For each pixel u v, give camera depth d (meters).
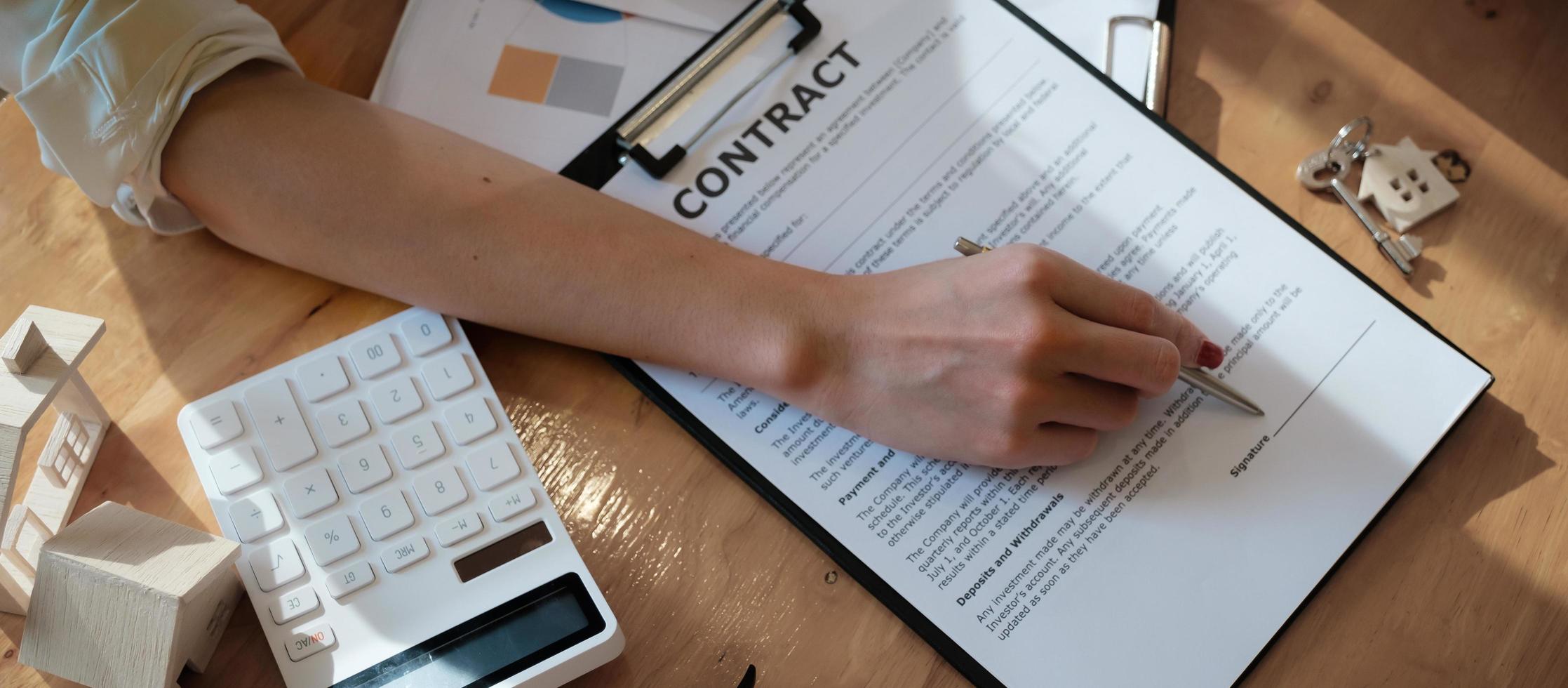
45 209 0.56
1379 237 0.55
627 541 0.49
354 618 0.46
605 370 0.53
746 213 0.57
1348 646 0.46
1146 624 0.47
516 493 0.49
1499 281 0.54
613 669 0.47
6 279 0.55
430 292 0.52
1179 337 0.51
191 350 0.53
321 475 0.49
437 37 0.62
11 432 0.42
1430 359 0.52
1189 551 0.48
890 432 0.51
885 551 0.49
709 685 0.46
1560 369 0.52
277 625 0.46
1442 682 0.46
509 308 0.52
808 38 0.61
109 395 0.52
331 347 0.52
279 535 0.48
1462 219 0.55
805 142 0.58
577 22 0.62
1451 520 0.49
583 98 0.60
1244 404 0.51
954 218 0.56
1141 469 0.50
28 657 0.42
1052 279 0.50
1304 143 0.58
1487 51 0.59
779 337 0.51
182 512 0.49
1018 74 0.59
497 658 0.45
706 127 0.59
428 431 0.50
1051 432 0.50
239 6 0.54
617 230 0.53
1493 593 0.47
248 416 0.50
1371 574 0.48
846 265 0.55
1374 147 0.56
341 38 0.62
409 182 0.52
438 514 0.49
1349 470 0.50
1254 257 0.54
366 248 0.52
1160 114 0.58
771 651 0.47
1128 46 0.61
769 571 0.49
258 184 0.52
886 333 0.51
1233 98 0.59
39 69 0.50
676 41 0.62
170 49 0.49
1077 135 0.58
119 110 0.48
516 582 0.47
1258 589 0.47
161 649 0.41
